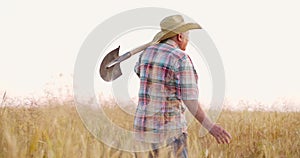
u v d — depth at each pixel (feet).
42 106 15.99
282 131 24.39
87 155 10.65
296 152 20.67
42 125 13.06
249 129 23.48
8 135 10.14
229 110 31.35
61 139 10.90
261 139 22.07
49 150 10.47
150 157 12.33
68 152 10.46
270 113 29.78
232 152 19.52
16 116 14.92
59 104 16.26
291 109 30.58
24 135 12.55
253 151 20.16
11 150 9.94
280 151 20.24
